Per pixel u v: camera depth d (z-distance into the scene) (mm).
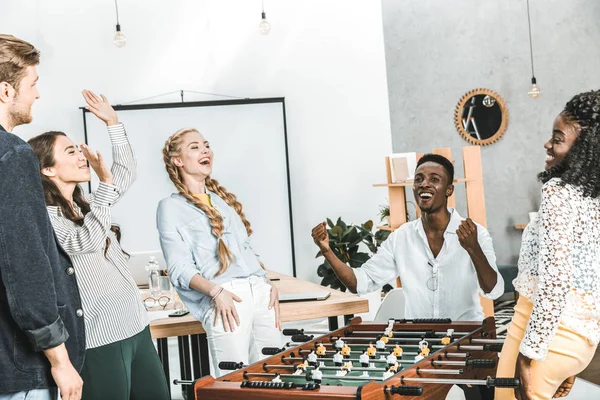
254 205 7781
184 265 3367
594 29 9258
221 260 3418
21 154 2014
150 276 4375
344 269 3734
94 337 2900
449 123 9125
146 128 7562
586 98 2408
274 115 7809
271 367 2697
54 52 7465
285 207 7832
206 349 3986
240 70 7840
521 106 9211
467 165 6352
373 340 3146
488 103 9062
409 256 3691
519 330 2561
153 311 3881
